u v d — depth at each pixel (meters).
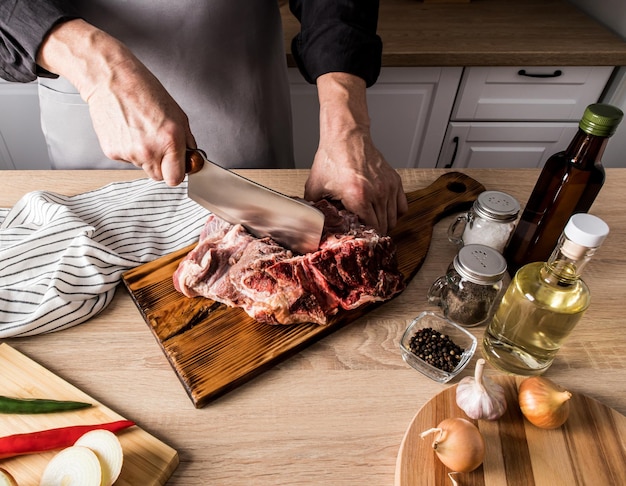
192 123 1.26
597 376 0.81
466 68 1.69
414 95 1.76
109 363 0.80
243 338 0.82
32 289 0.85
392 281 0.89
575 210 0.88
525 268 0.76
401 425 0.74
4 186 1.13
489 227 0.94
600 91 1.79
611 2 1.78
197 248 0.89
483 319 0.87
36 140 1.82
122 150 0.82
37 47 0.86
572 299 0.71
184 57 1.14
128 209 1.04
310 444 0.71
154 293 0.89
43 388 0.73
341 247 0.86
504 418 0.72
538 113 1.84
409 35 1.68
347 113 1.05
